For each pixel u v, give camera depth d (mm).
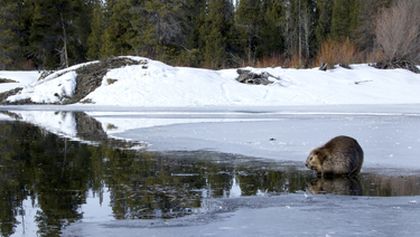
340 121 23703
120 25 63500
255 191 9828
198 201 9047
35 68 65125
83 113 31812
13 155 14680
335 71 46219
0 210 8492
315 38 80125
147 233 7094
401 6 54500
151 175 11445
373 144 15625
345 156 11164
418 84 44750
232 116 27922
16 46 63219
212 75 42500
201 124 23016
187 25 66688
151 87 40188
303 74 44156
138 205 8758
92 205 8773
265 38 70062
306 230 7168
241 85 41188
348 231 7086
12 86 46406
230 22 67000
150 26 61219
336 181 10719
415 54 54094
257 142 16656
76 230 7289
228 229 7254
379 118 25438
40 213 8297
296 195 9438
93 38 65625
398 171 11641
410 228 7195
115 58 44531
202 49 65625
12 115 31016
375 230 7117
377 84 43656
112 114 30406
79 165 12859
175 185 10367
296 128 20516
